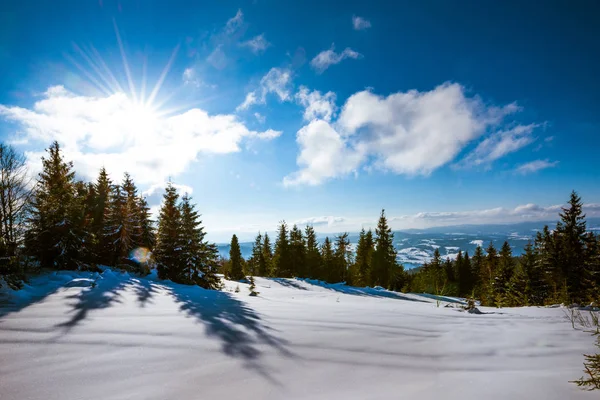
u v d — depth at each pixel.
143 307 5.92
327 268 48.72
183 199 18.19
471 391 2.56
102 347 3.56
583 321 5.42
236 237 46.31
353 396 2.53
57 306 5.58
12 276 7.49
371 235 48.69
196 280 16.41
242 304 7.24
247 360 3.33
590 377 2.78
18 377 2.74
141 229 22.78
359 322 5.20
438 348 3.92
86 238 13.56
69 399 2.39
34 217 12.58
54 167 15.16
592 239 24.67
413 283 42.72
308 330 4.62
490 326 5.11
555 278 24.27
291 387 2.72
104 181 22.81
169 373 2.92
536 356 3.61
